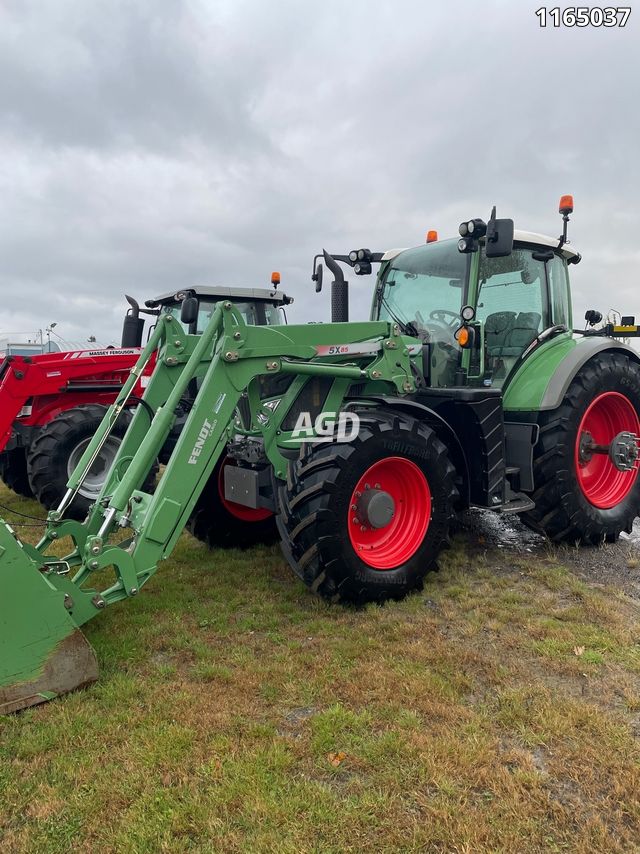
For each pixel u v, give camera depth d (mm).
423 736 2242
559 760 2143
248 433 3627
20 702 2414
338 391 3715
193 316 3678
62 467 5777
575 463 4379
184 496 3000
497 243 3707
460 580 3850
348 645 2959
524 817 1868
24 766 2115
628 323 5539
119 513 2949
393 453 3434
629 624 3209
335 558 3250
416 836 1795
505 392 4520
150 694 2549
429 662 2822
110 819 1883
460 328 4062
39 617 2451
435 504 3639
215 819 1855
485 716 2383
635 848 1768
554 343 4699
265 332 3311
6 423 5941
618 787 1984
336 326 3631
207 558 4453
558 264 4918
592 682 2650
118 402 3615
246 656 2885
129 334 7273
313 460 3293
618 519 4621
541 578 3895
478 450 3998
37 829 1845
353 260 4953
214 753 2170
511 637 3066
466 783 2018
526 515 4574
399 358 3908
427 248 4652
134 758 2145
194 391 4605
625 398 4695
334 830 1826
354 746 2209
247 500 3727
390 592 3463
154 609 3463
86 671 2576
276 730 2324
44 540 3215
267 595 3678
